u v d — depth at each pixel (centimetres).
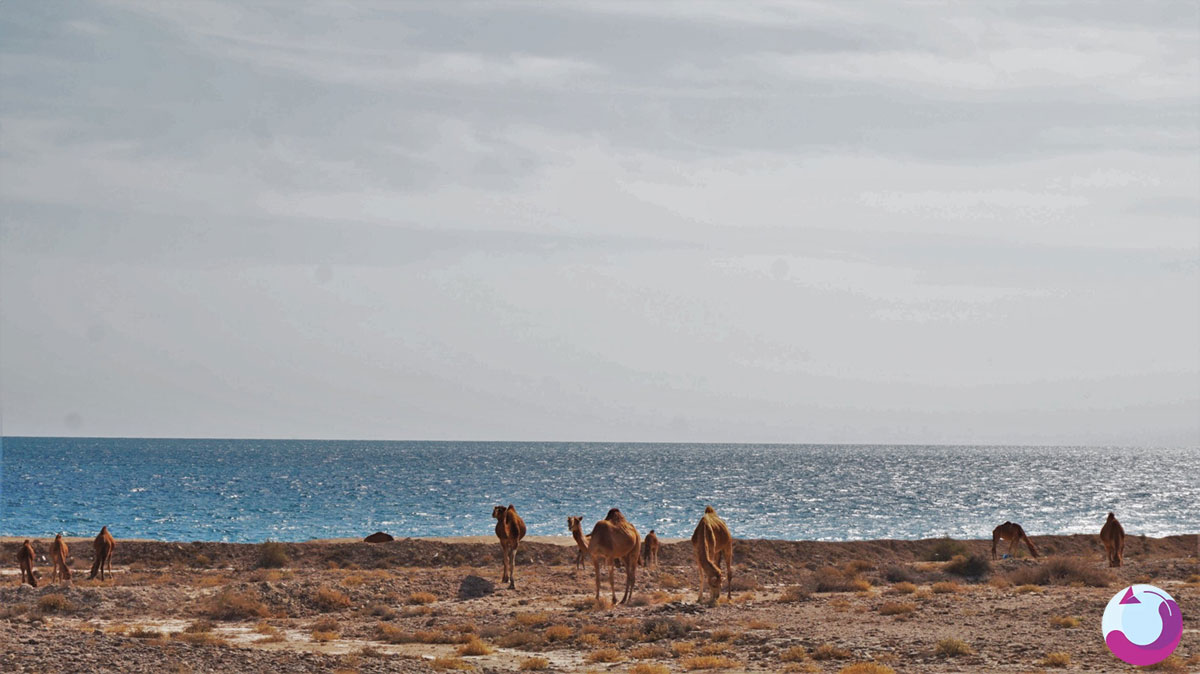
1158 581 3334
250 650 1939
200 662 1778
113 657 1764
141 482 14838
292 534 7719
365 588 3194
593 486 15475
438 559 4378
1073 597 2780
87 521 8512
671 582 3556
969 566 3859
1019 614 2444
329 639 2377
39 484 13925
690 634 2289
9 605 2819
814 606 2795
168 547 4450
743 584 3531
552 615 2648
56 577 3494
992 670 1756
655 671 1808
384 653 2136
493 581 3469
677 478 18612
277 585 3077
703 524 2925
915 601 2848
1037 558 4512
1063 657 1802
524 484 15838
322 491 13338
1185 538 5406
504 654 2138
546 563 4419
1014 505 12031
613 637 2289
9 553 4338
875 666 1758
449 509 10400
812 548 4878
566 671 1892
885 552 4991
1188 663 1791
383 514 9681
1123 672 1714
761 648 2070
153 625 2612
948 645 1925
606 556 2906
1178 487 17075
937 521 9588
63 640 1903
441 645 2289
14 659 1689
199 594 3091
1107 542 3975
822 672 1798
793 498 12925
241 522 8650
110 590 3020
